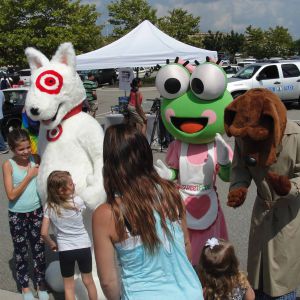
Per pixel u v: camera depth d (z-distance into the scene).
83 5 26.86
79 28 25.95
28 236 4.25
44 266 4.31
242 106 3.03
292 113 17.19
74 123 4.04
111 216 2.04
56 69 3.99
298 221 3.14
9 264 5.17
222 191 7.45
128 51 10.31
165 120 4.24
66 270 3.77
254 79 17.05
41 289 4.30
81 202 3.74
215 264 2.81
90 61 10.20
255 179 3.23
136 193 2.06
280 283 3.16
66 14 26.11
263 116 2.97
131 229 2.03
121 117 11.30
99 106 22.38
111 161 2.09
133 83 10.77
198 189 4.11
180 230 2.21
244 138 3.05
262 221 3.21
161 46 10.43
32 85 3.97
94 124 4.08
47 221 3.78
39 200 4.19
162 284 2.10
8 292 4.52
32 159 4.31
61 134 4.01
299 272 3.21
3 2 24.91
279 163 3.07
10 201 4.16
